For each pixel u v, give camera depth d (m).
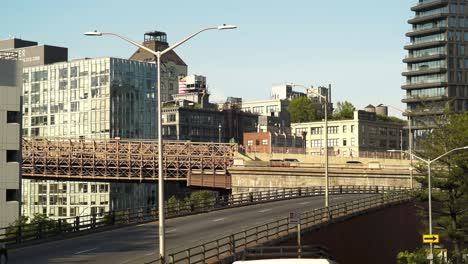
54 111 193.38
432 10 196.50
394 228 72.06
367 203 74.19
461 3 195.00
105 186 180.62
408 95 197.50
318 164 116.81
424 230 74.12
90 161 145.75
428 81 194.12
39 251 45.34
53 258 41.78
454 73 192.50
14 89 95.69
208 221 62.81
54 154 147.12
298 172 113.81
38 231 51.16
